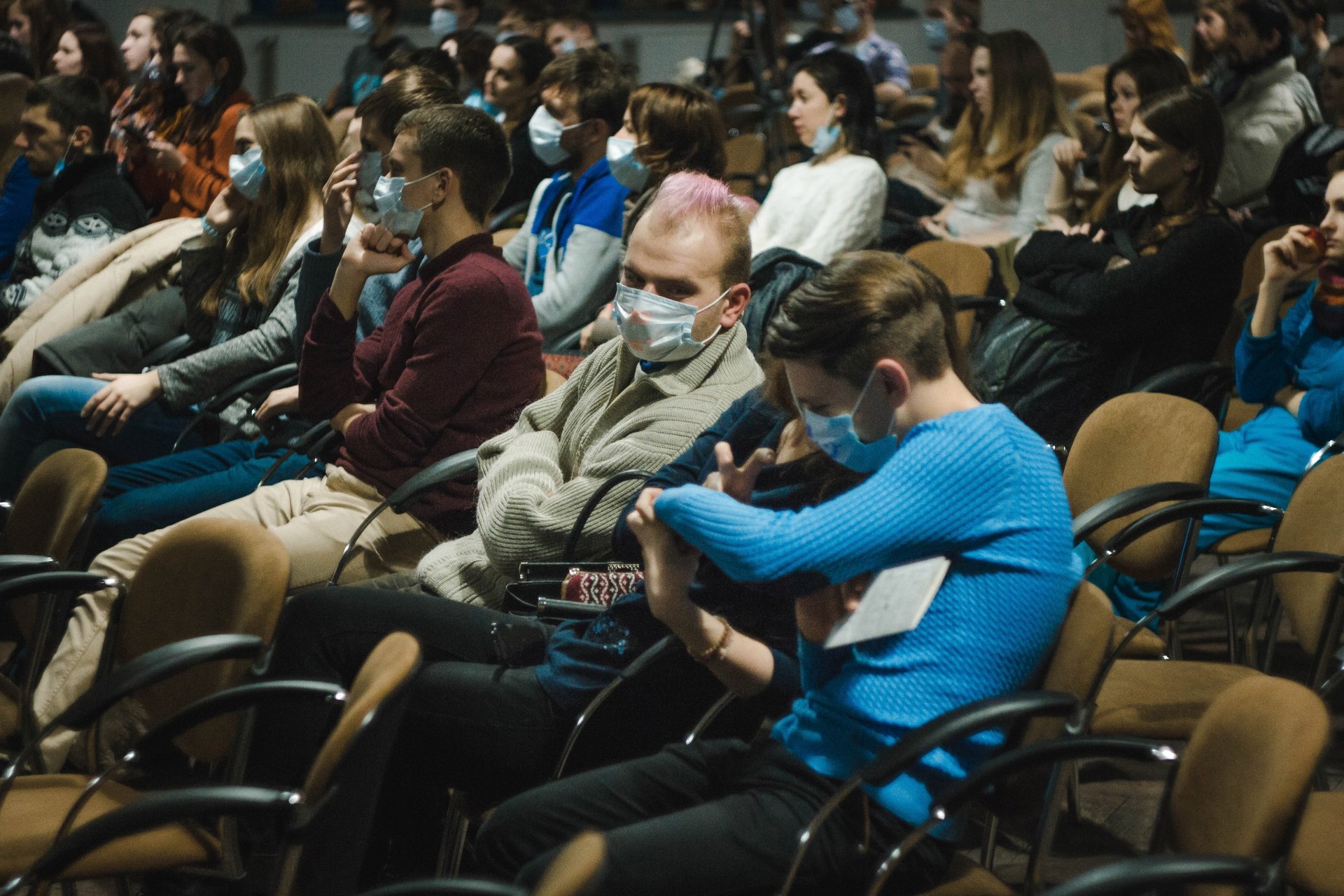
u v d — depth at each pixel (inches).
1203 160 185.3
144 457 206.2
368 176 175.6
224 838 107.7
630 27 455.2
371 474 154.5
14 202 278.7
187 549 120.6
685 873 88.4
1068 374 189.5
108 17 461.7
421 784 120.3
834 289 90.9
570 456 139.4
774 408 114.7
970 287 241.6
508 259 233.1
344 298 160.1
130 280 226.2
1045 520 90.4
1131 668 135.6
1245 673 134.0
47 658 150.2
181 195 262.2
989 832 124.9
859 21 377.1
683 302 126.8
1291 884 96.3
